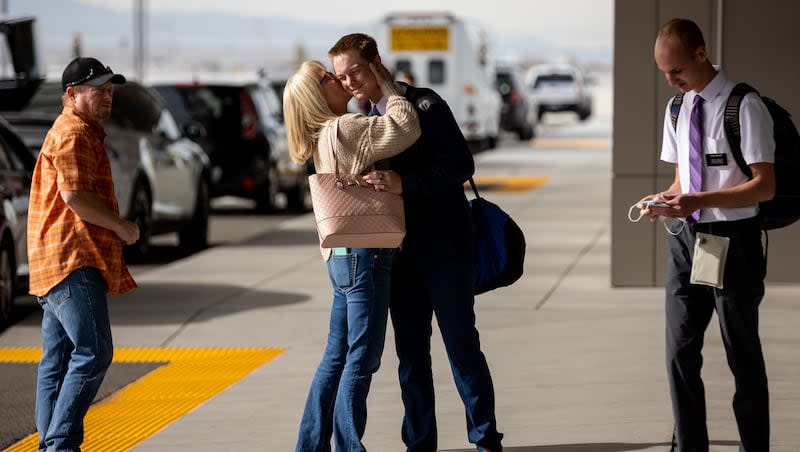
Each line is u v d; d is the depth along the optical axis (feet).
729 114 38.88
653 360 60.90
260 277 91.50
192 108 137.39
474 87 223.10
